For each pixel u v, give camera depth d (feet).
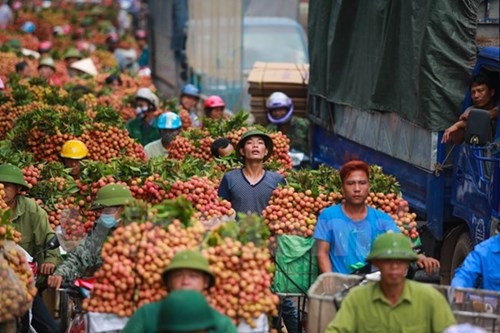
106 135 93.81
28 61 157.58
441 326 49.85
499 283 56.18
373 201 66.80
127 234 53.93
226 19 151.74
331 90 102.78
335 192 66.39
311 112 115.75
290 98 121.49
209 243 53.98
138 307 53.16
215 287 53.21
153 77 200.44
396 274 49.62
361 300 50.52
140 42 256.93
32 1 319.27
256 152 72.13
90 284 61.62
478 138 68.23
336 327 50.16
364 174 60.54
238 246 53.57
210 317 43.52
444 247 81.51
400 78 84.84
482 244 56.85
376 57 89.56
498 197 70.38
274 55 156.97
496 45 79.97
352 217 60.95
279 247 63.10
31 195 76.48
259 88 121.70
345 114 102.94
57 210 75.31
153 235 53.98
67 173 80.12
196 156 92.99
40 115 94.38
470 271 56.39
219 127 94.89
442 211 80.18
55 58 174.81
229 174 72.84
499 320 51.49
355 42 96.53
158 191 69.15
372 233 60.64
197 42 162.61
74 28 261.65
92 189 71.51
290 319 66.69
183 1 172.96
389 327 50.08
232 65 151.02
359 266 60.03
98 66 184.44
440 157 79.56
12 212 69.10
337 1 99.66
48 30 253.44
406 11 83.25
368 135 95.96
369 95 91.45
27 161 81.41
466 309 53.62
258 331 53.52
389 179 67.31
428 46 79.20
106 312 53.72
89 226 71.26
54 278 62.44
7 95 115.24
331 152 109.70
